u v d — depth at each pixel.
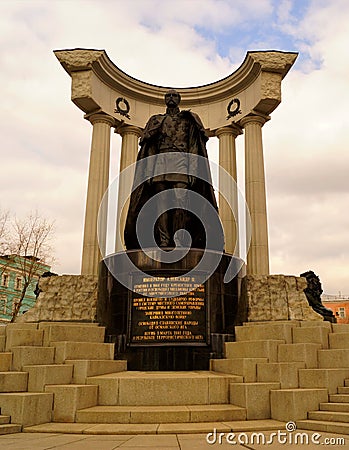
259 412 7.98
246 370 8.83
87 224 18.59
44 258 32.31
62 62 19.48
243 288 12.66
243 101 21.08
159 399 8.33
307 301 15.33
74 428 7.10
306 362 9.35
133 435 6.73
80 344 9.83
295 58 19.56
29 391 8.29
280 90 19.53
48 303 15.72
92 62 19.53
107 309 11.79
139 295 11.33
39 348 9.31
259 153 19.80
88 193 19.12
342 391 8.53
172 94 14.57
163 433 6.85
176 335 10.88
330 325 11.41
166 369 10.53
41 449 5.58
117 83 21.23
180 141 13.96
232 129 21.39
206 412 7.71
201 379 8.50
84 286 15.96
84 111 20.47
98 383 8.48
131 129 21.58
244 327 11.05
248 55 19.81
